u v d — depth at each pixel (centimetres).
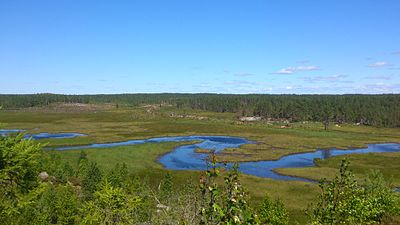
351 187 1003
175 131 13612
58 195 3788
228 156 8675
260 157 8638
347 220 1010
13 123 15412
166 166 7431
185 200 789
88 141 10694
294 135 13075
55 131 13012
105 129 13775
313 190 5500
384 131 15450
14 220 1836
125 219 2064
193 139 11612
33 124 15188
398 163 7856
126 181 4462
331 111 18588
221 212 568
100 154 8488
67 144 10075
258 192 5366
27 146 1616
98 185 4222
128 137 11719
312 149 10156
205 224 595
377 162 7981
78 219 3297
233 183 604
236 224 572
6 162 1524
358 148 10600
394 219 1856
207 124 16025
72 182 5838
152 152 8962
